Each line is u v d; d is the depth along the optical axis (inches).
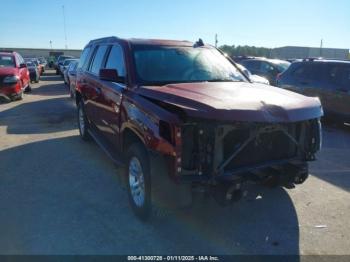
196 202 145.5
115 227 150.6
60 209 167.3
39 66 1173.7
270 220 156.9
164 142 129.1
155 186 134.4
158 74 175.9
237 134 133.3
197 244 138.7
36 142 288.7
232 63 208.1
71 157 246.8
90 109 244.7
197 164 129.7
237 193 131.9
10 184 197.9
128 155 157.6
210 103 128.3
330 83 350.3
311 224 153.9
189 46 203.6
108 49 215.2
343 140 307.3
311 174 214.8
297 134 152.7
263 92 152.5
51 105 509.7
